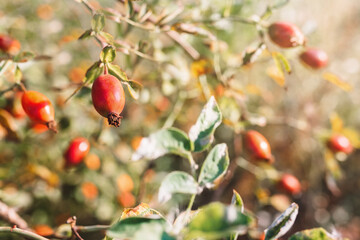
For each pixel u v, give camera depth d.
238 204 0.19
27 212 0.37
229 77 0.31
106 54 0.21
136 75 0.35
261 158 0.29
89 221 0.39
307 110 0.45
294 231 0.41
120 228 0.17
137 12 0.28
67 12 0.51
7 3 0.46
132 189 0.38
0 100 0.28
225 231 0.15
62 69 0.44
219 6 0.33
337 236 0.18
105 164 0.39
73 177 0.39
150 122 0.40
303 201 0.42
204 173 0.19
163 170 0.41
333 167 0.34
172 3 0.28
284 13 0.44
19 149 0.36
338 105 0.50
